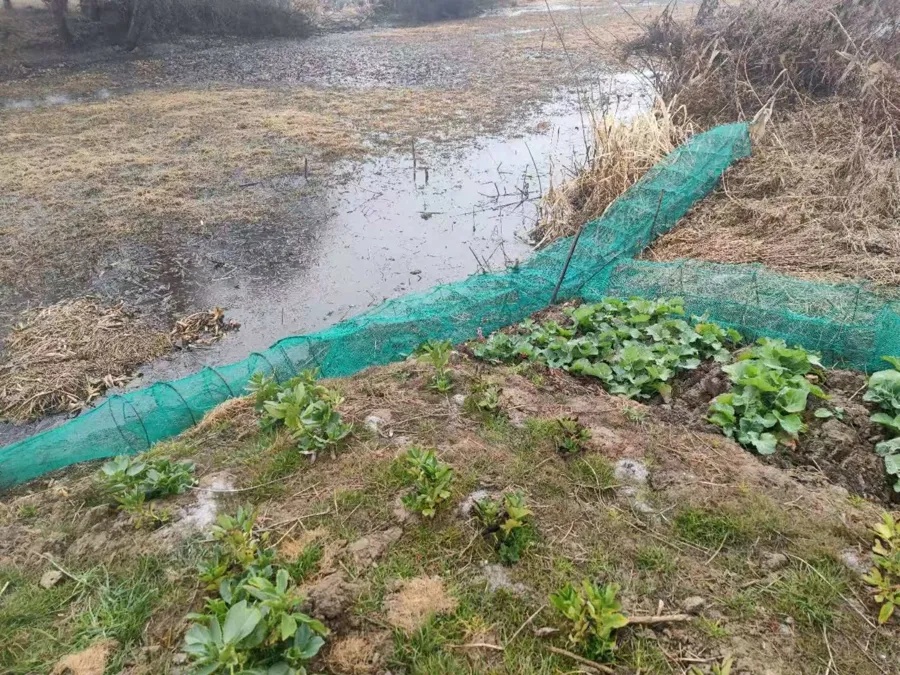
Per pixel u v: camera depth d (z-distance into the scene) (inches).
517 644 92.9
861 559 104.2
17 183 310.3
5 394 181.2
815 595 98.4
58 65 541.3
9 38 538.9
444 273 247.6
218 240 267.0
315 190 313.1
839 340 161.3
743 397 138.5
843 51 337.1
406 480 121.2
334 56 597.0
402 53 606.2
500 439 132.6
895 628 94.1
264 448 135.2
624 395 152.6
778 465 127.6
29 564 112.9
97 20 591.5
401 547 108.3
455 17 794.8
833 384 148.0
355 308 225.3
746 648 91.6
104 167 330.0
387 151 363.3
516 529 109.1
